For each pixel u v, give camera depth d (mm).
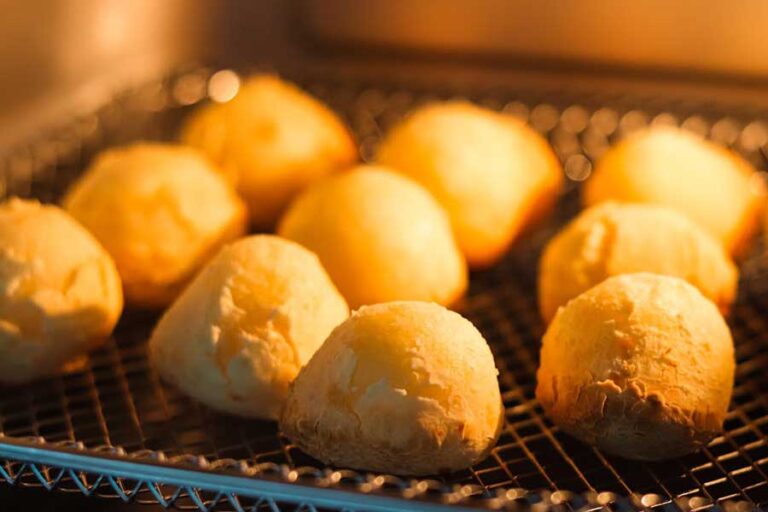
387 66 529
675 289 348
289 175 433
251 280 351
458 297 398
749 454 361
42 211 374
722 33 500
